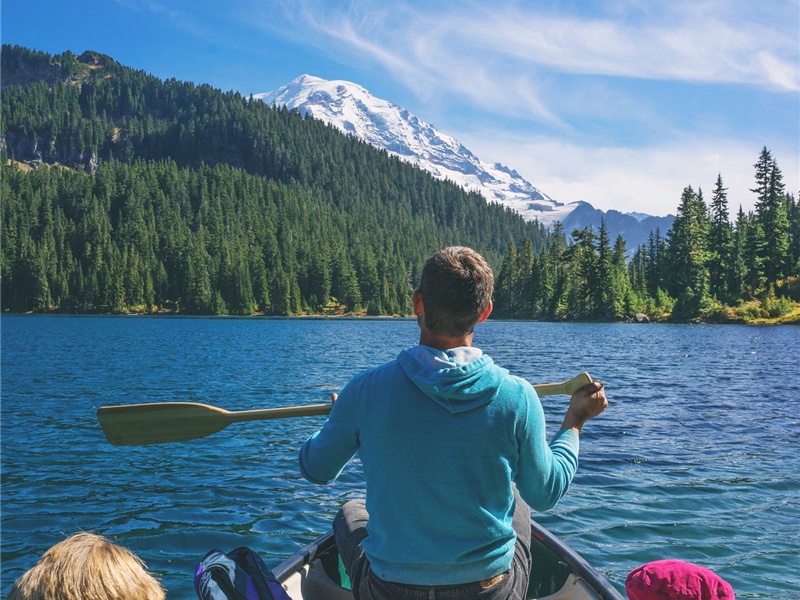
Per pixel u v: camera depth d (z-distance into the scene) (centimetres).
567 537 774
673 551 732
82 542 189
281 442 1320
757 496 926
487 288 256
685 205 11806
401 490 243
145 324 10794
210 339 6166
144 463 1155
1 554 754
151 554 752
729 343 5556
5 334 6894
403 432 242
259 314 17650
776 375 2759
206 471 1102
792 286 10919
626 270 13538
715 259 11619
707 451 1203
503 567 249
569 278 12988
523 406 245
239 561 286
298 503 931
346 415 261
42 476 1074
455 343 259
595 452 1192
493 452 241
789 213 12988
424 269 261
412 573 244
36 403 1934
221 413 323
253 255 19575
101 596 179
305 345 5256
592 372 2900
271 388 2302
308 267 19238
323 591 385
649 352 4406
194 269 17838
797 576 671
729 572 682
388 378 253
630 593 285
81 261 19100
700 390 2178
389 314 18375
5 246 17975
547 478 251
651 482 993
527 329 9000
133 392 2197
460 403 241
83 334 7056
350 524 323
